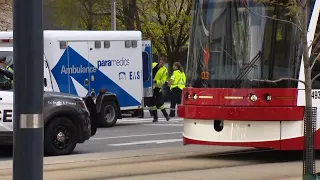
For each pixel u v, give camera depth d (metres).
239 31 37.47
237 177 32.66
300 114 36.81
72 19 99.69
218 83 37.75
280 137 36.75
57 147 42.28
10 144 41.16
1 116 40.47
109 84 64.81
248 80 36.94
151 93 71.62
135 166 36.72
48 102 41.78
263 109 36.56
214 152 43.72
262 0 30.95
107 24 102.94
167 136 56.78
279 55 36.78
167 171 34.97
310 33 36.69
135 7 101.50
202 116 38.19
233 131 37.25
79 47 62.09
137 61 67.12
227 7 37.94
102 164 37.62
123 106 66.38
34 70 18.86
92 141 52.62
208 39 38.62
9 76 41.28
